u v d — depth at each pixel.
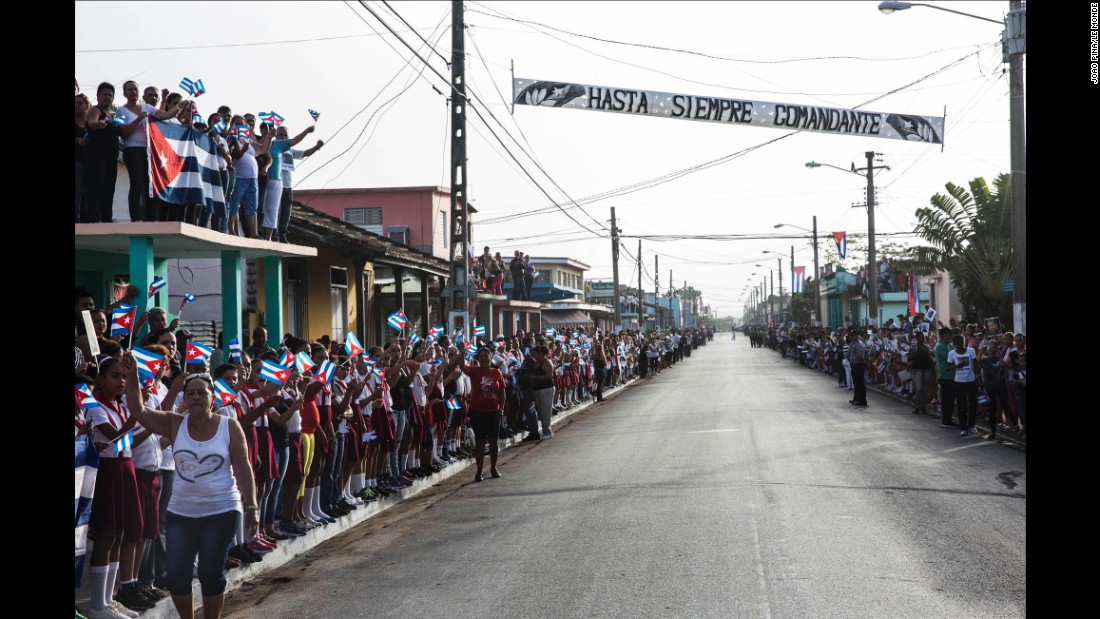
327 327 20.06
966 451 13.95
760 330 93.12
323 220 19.69
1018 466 12.29
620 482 12.01
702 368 47.88
